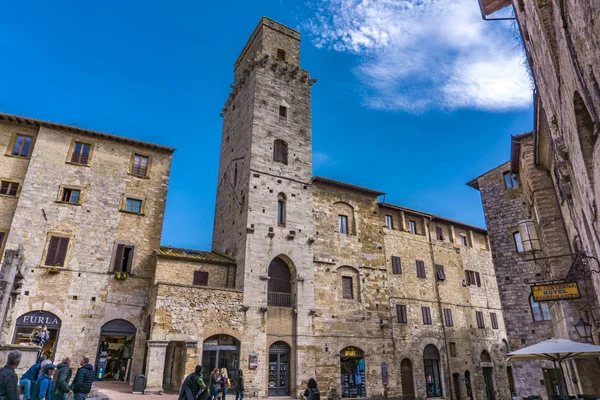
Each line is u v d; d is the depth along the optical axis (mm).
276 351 31109
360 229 39000
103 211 31188
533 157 23078
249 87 40281
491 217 33625
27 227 28438
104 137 33000
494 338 44562
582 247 19453
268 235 33562
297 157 38312
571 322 20969
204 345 28125
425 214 44312
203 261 31562
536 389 28219
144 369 28438
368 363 34375
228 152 41750
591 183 11109
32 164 29891
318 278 34812
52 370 11664
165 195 34031
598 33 7570
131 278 30438
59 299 27859
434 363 38938
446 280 43312
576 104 10695
